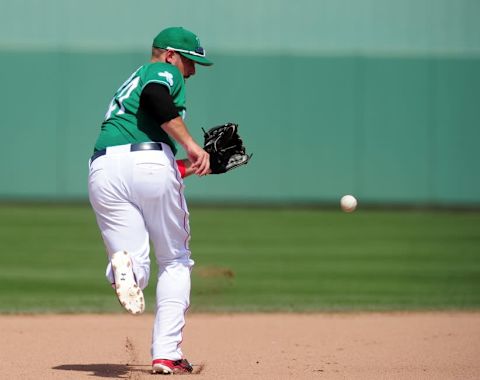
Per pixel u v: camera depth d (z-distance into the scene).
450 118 78.12
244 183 77.38
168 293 19.64
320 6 77.19
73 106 75.44
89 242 53.84
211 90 76.31
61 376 19.98
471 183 78.31
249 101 76.81
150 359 22.89
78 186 75.81
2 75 75.06
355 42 77.56
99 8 75.50
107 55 75.62
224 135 19.69
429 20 77.75
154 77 18.59
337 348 24.95
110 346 25.23
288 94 77.12
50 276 42.03
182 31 19.70
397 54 77.62
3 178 75.38
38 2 75.06
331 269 45.34
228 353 24.02
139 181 18.66
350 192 77.88
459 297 37.28
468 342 26.06
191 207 76.44
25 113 75.19
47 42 75.19
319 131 77.56
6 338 26.50
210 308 34.09
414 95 77.75
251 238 56.91
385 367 21.56
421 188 78.19
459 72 77.88
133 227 18.92
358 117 77.69
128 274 18.12
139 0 75.94
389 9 77.62
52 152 75.50
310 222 66.50
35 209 72.00
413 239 57.69
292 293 38.25
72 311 32.88
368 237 58.41
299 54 77.19
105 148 18.95
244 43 76.75
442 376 20.20
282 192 77.56
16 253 49.31
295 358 23.11
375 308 34.12
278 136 77.19
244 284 40.59
